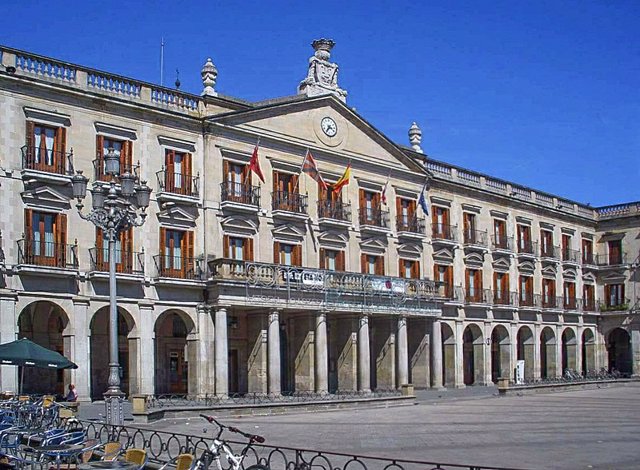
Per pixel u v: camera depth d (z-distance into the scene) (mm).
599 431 29516
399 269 57438
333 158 53281
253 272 45562
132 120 43250
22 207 38625
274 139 49531
